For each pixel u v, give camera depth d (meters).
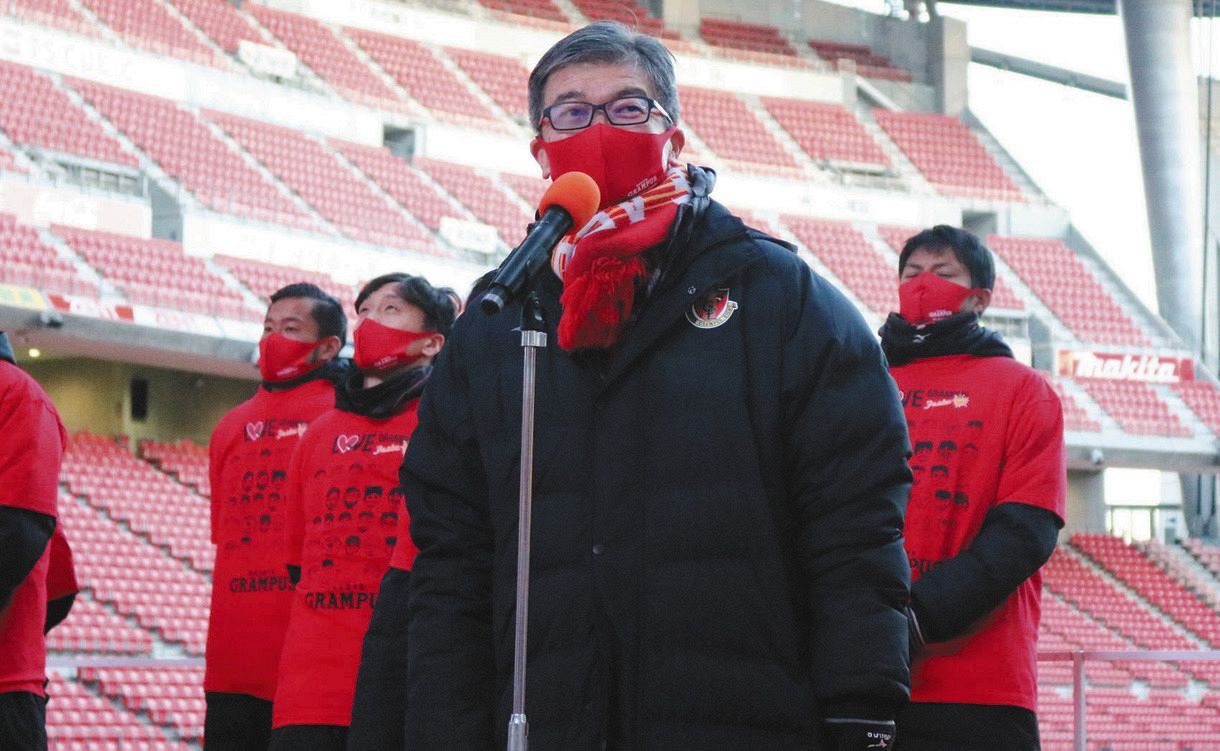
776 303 2.02
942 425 3.24
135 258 17.34
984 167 27.88
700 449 1.97
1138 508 26.39
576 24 27.55
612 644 1.95
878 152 27.56
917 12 30.19
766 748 1.92
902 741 3.01
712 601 1.93
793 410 2.00
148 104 20.28
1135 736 14.05
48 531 3.27
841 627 1.93
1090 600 20.45
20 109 18.33
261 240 18.98
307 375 4.37
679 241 2.03
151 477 16.47
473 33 26.42
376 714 2.96
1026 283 25.14
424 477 2.21
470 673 2.14
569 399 2.04
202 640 14.09
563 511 2.01
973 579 2.97
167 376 17.94
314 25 24.55
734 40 28.97
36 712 3.31
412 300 3.76
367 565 3.62
